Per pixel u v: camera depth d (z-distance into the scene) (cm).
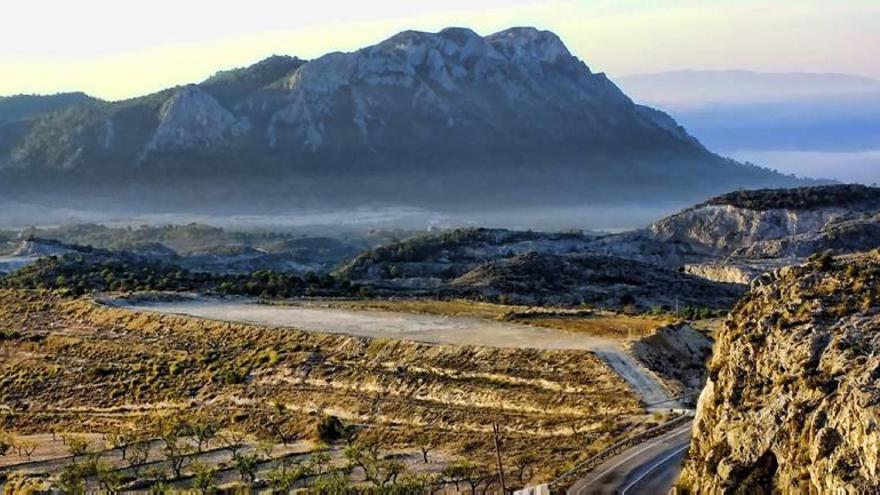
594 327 12456
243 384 12425
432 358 11612
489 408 10419
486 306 15338
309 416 11331
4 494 9812
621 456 7825
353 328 13412
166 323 14900
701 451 5638
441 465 9300
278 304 16038
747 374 5472
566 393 10238
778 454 4972
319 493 8450
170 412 12256
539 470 8469
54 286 19025
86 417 12750
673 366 10906
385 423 10756
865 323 5122
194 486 9131
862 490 4347
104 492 9506
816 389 4897
